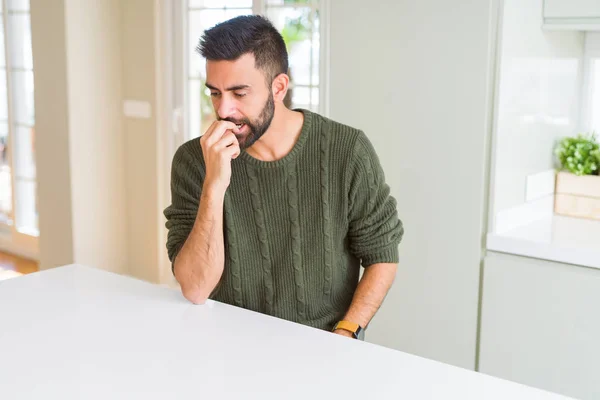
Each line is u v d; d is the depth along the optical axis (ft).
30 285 5.55
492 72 7.70
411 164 8.31
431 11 7.93
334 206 5.49
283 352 4.29
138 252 14.06
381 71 8.40
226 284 5.57
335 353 4.29
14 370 4.02
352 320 5.41
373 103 8.52
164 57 13.12
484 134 7.75
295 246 5.49
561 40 8.84
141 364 4.09
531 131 8.48
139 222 13.96
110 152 13.71
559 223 8.57
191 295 5.12
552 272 7.41
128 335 4.53
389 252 5.64
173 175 5.77
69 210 13.24
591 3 7.84
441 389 3.82
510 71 7.83
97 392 3.76
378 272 5.59
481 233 7.96
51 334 4.54
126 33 13.50
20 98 16.07
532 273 7.55
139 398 3.68
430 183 8.20
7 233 17.15
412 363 4.16
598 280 7.11
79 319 4.81
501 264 7.76
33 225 16.44
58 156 13.24
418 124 8.20
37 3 13.05
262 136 5.37
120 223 14.05
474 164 7.86
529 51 8.16
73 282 5.63
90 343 4.40
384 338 8.78
